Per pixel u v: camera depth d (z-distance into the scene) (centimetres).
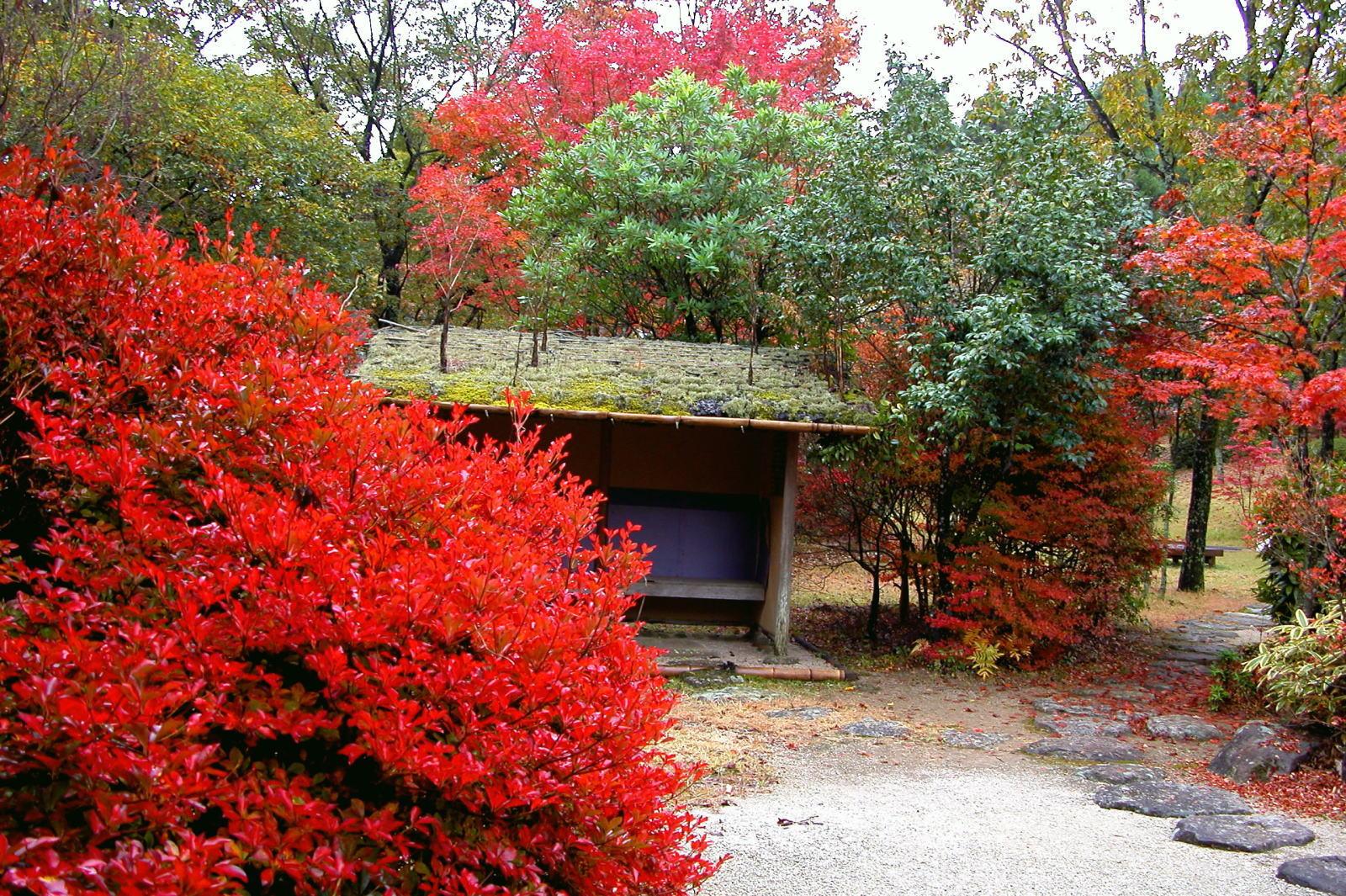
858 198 977
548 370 941
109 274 260
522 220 1468
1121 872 454
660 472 1061
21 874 157
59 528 241
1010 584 970
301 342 294
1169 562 1703
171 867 171
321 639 215
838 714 785
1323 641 665
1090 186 949
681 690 849
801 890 429
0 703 181
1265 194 1138
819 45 1802
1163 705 826
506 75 2108
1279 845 486
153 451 232
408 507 255
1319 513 770
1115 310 885
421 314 1947
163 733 177
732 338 1523
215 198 1252
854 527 1127
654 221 1418
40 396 254
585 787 237
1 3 656
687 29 1814
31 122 757
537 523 314
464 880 207
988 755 678
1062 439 925
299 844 196
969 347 876
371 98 2195
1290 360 796
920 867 459
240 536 221
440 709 224
